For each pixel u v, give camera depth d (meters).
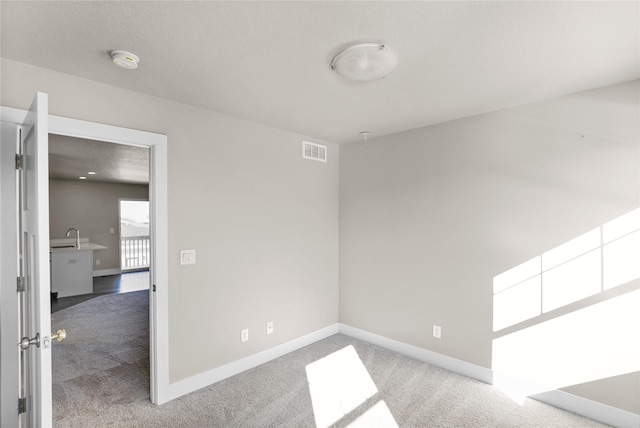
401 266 3.27
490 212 2.68
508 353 2.58
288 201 3.28
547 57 1.77
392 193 3.33
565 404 2.32
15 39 1.60
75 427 2.10
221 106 2.57
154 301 2.37
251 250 2.96
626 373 2.11
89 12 1.39
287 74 1.99
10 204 1.67
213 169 2.68
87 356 3.21
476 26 1.49
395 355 3.22
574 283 2.29
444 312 2.95
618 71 1.94
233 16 1.42
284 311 3.25
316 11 1.38
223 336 2.76
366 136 3.42
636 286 2.07
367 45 1.63
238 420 2.19
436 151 3.00
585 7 1.34
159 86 2.17
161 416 2.22
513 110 2.56
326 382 2.70
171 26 1.49
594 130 2.21
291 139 3.29
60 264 5.72
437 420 2.20
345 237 3.77
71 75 2.00
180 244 2.48
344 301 3.79
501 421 2.19
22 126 1.71
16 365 1.68
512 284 2.56
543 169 2.42
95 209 7.84
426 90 2.23
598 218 2.20
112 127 2.14
